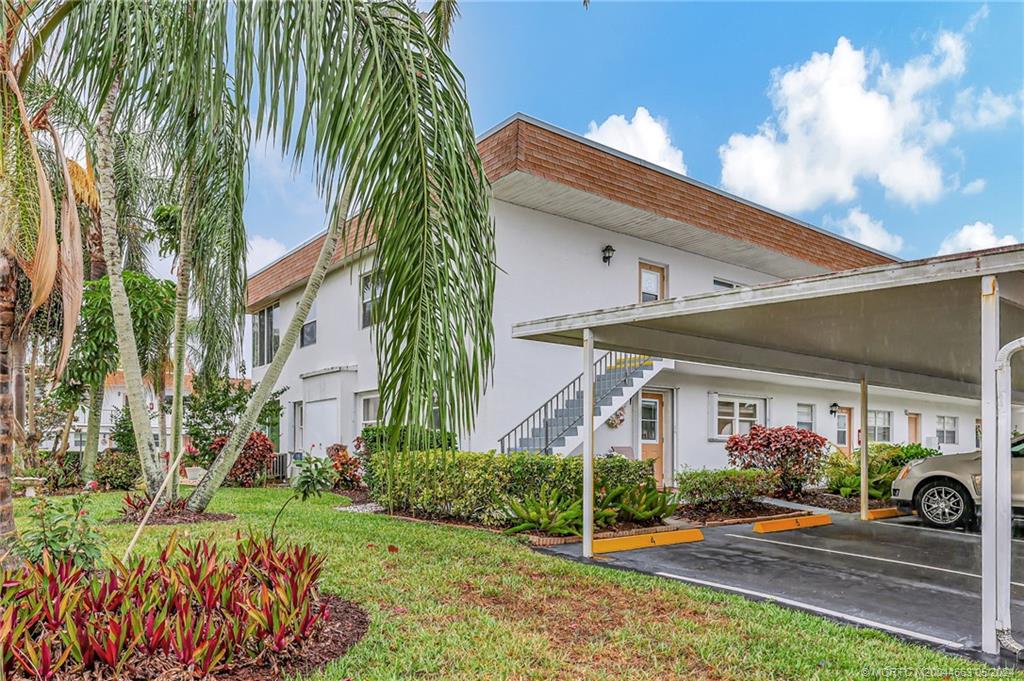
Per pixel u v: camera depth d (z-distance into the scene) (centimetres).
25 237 381
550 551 716
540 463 841
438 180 357
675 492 1123
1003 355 421
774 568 658
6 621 298
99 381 1205
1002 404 424
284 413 1858
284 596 366
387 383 346
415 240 348
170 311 1205
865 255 1648
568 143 1066
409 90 356
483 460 859
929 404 2025
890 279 445
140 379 800
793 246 1454
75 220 418
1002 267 403
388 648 387
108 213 741
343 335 1550
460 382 353
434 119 356
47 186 375
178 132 588
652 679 362
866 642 423
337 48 339
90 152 700
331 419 1548
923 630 459
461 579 562
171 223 1179
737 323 654
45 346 1143
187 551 434
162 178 771
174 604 358
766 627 449
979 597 548
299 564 429
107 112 696
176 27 329
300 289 1783
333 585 521
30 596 338
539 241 1177
